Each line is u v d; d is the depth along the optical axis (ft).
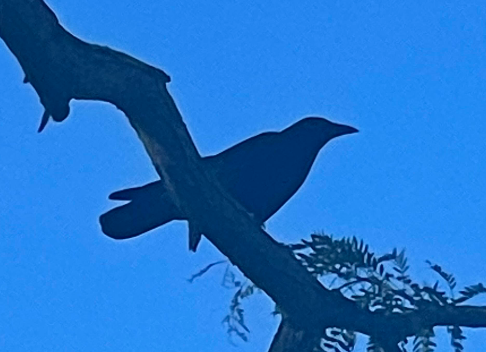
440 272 7.69
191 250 7.91
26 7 7.65
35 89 7.92
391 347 7.51
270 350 7.80
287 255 7.75
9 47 7.80
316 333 7.63
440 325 7.55
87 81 7.76
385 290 7.64
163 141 7.78
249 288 7.97
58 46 7.73
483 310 7.59
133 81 7.77
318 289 7.62
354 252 7.66
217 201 7.78
